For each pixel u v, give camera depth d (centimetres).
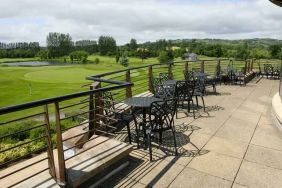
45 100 238
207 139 439
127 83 383
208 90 895
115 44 16512
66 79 4988
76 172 282
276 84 1047
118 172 329
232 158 371
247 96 795
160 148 399
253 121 539
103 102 434
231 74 1055
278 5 586
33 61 15062
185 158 368
